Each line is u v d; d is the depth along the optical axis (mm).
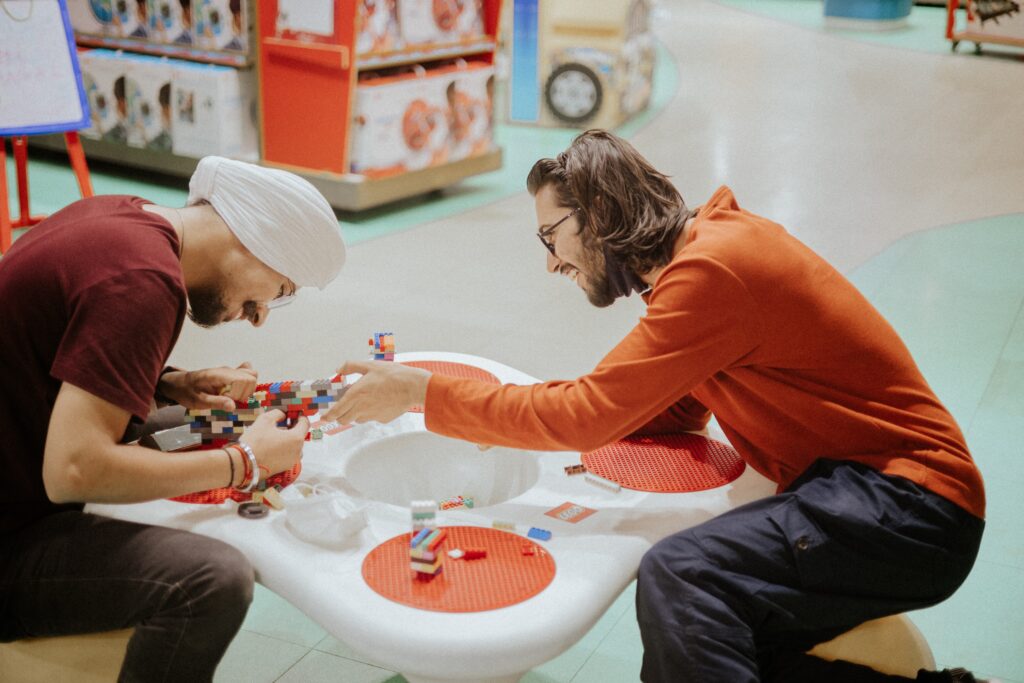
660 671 1495
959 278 4441
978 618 2311
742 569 1494
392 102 5102
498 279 4406
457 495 2070
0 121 4273
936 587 1541
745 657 1446
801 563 1485
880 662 1621
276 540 1551
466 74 5516
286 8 5012
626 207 1682
